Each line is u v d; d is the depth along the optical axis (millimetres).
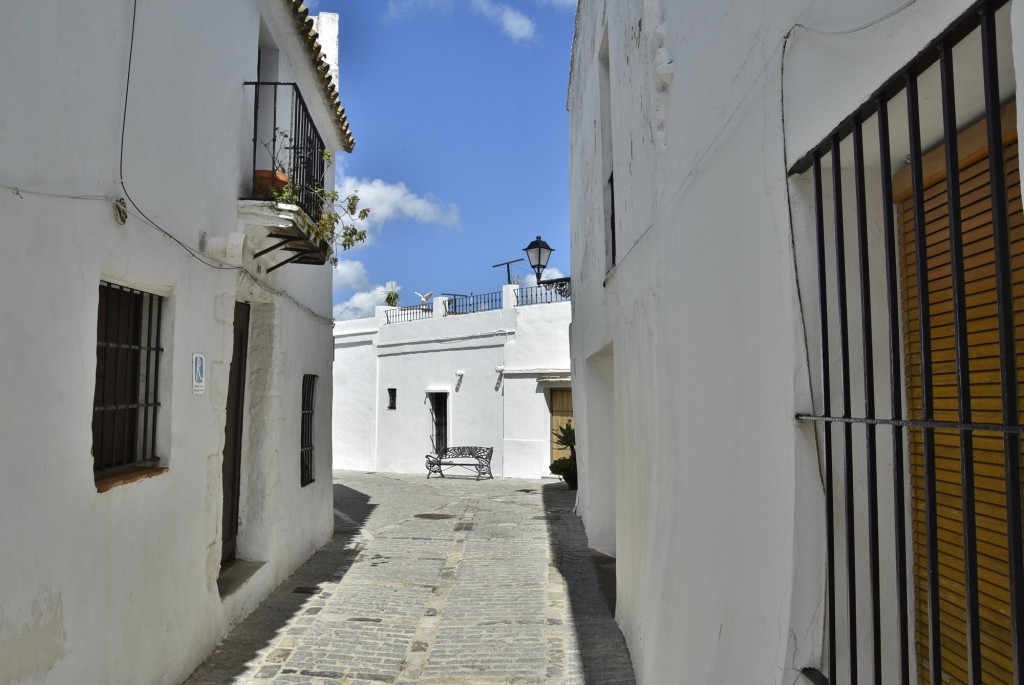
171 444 4438
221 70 5410
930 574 1479
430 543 9203
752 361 2453
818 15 1971
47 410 3123
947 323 2053
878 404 2203
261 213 5723
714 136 2895
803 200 2174
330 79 8461
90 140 3490
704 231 3018
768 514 2283
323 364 9211
